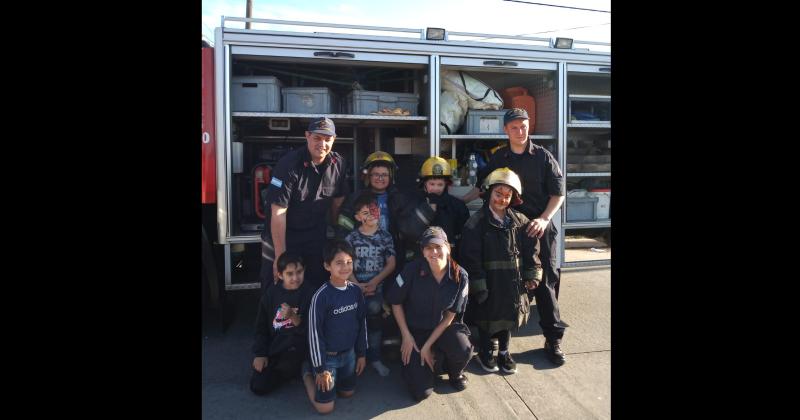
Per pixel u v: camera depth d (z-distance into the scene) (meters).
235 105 3.64
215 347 3.37
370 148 4.49
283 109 3.76
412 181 4.18
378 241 3.09
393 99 3.92
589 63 4.08
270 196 2.99
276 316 2.73
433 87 3.79
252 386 2.73
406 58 3.75
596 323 3.83
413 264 2.78
